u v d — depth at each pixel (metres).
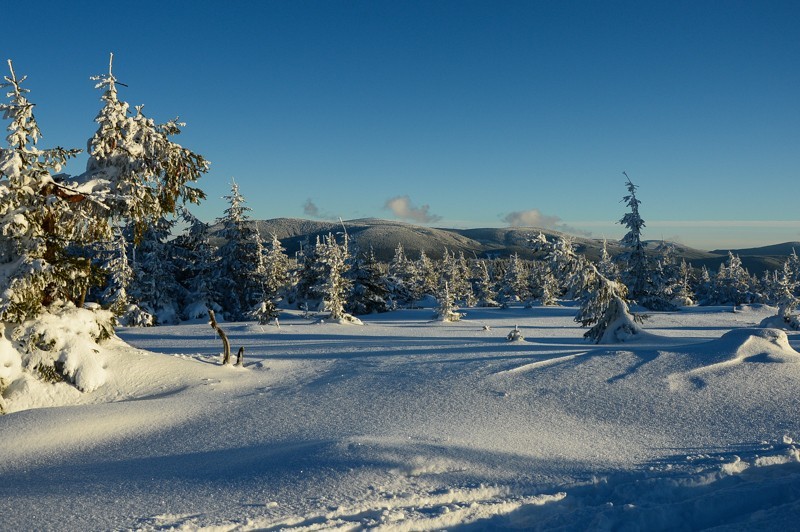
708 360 12.28
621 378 11.60
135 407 10.33
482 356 15.34
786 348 13.09
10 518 5.38
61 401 11.22
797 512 5.37
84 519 5.29
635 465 6.87
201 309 43.44
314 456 6.93
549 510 5.65
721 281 79.81
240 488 6.06
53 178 12.97
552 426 8.91
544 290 66.75
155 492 6.06
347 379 12.98
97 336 12.75
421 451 7.05
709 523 5.45
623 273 51.84
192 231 44.56
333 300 40.12
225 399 11.48
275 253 55.09
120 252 37.53
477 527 5.27
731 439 7.96
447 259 82.19
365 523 5.11
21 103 11.52
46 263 11.68
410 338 25.70
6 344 11.26
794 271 78.00
